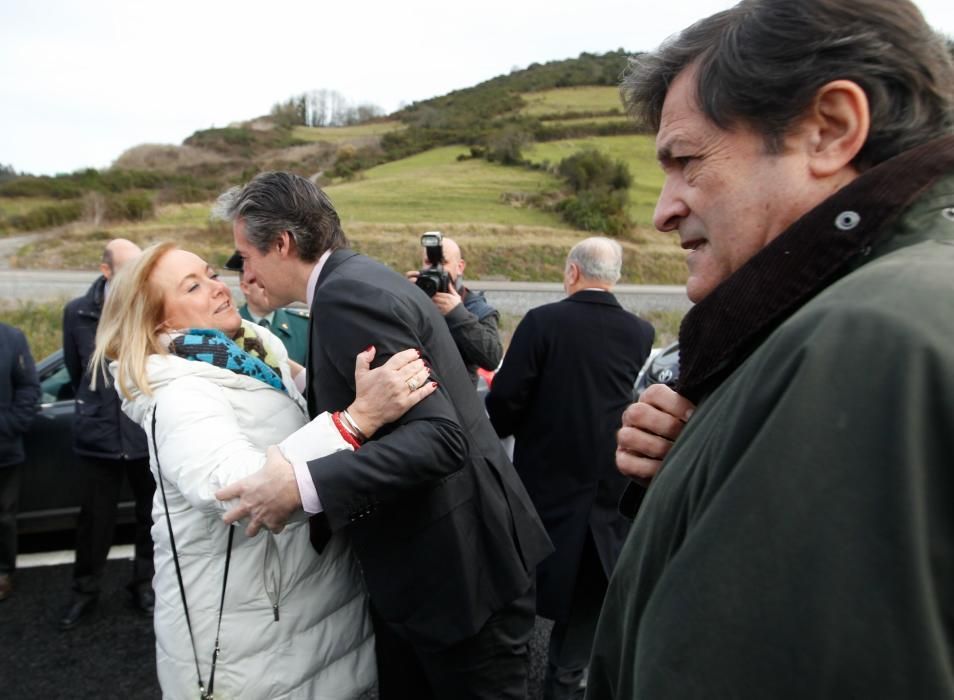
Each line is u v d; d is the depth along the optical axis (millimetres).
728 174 708
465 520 1542
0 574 3213
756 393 530
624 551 708
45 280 19781
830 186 670
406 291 1555
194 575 1447
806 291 604
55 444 3678
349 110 95625
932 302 474
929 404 438
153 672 2678
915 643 415
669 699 501
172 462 1375
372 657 1711
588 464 2295
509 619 1645
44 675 2643
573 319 2336
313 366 1536
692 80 740
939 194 584
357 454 1290
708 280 759
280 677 1483
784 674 449
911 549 420
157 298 1526
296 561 1504
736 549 482
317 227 1601
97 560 2998
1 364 3102
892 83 641
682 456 635
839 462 450
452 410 1435
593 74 89062
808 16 646
